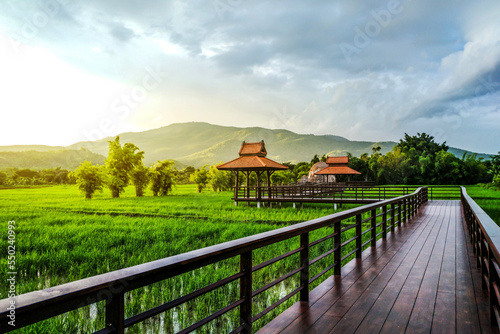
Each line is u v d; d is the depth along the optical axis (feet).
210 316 7.04
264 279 20.80
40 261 26.03
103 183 122.52
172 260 5.75
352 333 9.48
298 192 92.22
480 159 174.50
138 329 14.29
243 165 82.07
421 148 201.98
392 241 24.06
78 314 15.05
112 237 35.88
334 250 14.70
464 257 19.07
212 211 63.62
